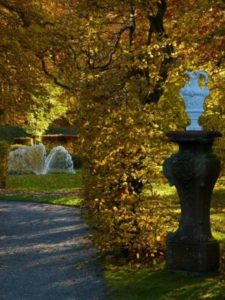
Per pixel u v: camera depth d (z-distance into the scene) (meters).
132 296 7.52
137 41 11.23
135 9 10.34
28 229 13.75
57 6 17.03
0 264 9.97
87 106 9.23
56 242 11.92
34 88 17.81
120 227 8.95
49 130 43.47
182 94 8.25
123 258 9.54
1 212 16.88
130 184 9.16
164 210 9.27
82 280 8.62
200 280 7.96
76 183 24.66
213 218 13.35
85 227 13.74
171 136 8.12
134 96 9.20
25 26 16.66
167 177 8.31
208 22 10.60
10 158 29.42
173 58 9.74
